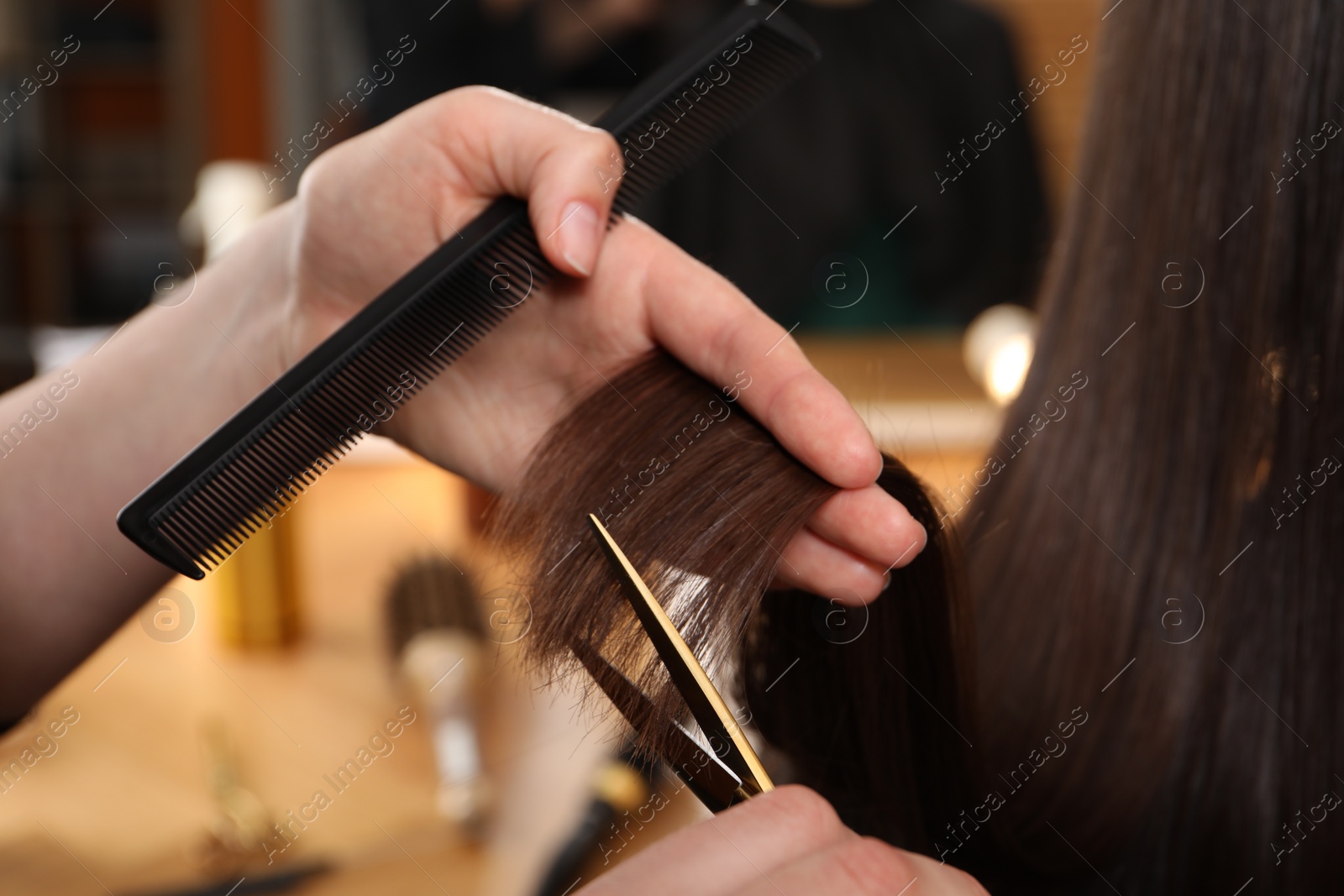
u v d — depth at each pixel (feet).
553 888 1.83
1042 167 5.72
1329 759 1.36
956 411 3.60
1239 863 1.40
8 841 1.91
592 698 1.21
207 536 1.19
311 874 1.86
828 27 5.17
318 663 2.55
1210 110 1.32
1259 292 1.31
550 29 5.06
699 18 5.06
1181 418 1.40
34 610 1.72
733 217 5.12
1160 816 1.43
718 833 0.95
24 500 1.70
